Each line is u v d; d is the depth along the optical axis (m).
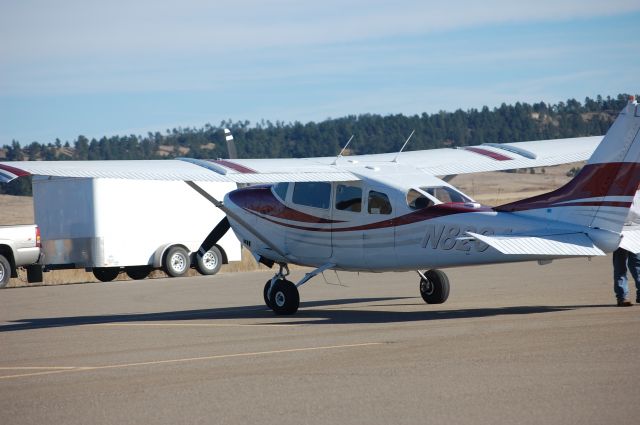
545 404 14.76
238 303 35.81
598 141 32.53
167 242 54.84
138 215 53.91
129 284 49.53
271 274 51.97
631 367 17.34
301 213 31.00
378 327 25.36
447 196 27.75
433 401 15.33
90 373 19.70
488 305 30.05
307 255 31.03
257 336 24.73
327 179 28.52
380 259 29.00
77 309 36.09
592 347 19.70
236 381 17.89
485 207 26.80
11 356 23.08
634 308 26.92
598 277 39.06
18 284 56.16
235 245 57.38
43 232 55.09
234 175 27.67
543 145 32.16
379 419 14.34
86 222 52.78
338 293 37.94
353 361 19.53
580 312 26.39
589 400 14.88
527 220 25.94
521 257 25.77
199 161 28.70
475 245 26.48
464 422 13.94
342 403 15.49
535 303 29.78
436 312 28.75
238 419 14.75
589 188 25.36
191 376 18.70
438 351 20.20
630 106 24.72
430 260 27.69
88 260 52.81
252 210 32.53
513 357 18.91
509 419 13.96
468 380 16.83
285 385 17.22
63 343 25.25
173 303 36.97
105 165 26.88
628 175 24.80
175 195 55.22
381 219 28.75
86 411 15.77
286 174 28.50
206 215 56.41
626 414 13.96
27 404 16.62
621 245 25.44
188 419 14.88
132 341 25.00
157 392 17.14
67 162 26.66
